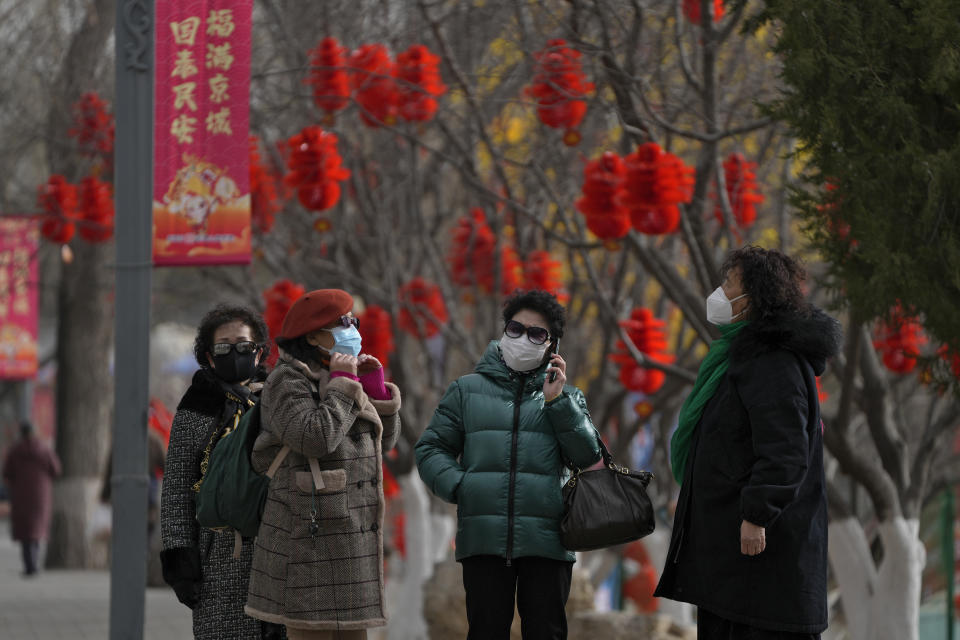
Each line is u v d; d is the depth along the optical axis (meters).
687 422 14.11
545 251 29.53
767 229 29.02
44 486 49.72
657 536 30.34
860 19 15.98
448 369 36.78
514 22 24.50
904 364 22.80
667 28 23.17
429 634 27.70
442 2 24.50
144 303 17.28
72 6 35.19
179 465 14.75
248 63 17.77
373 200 30.58
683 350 34.28
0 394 73.19
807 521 13.18
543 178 25.23
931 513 27.20
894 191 15.77
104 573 51.75
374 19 27.67
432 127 29.47
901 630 22.97
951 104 15.79
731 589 13.30
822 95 16.25
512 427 15.02
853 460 22.62
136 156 17.31
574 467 15.13
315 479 13.66
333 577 13.68
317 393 13.98
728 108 23.83
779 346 13.30
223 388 15.01
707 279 22.67
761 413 13.00
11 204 40.56
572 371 35.03
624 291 34.38
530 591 14.87
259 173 26.28
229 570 14.65
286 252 32.56
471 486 14.91
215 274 33.03
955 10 15.17
